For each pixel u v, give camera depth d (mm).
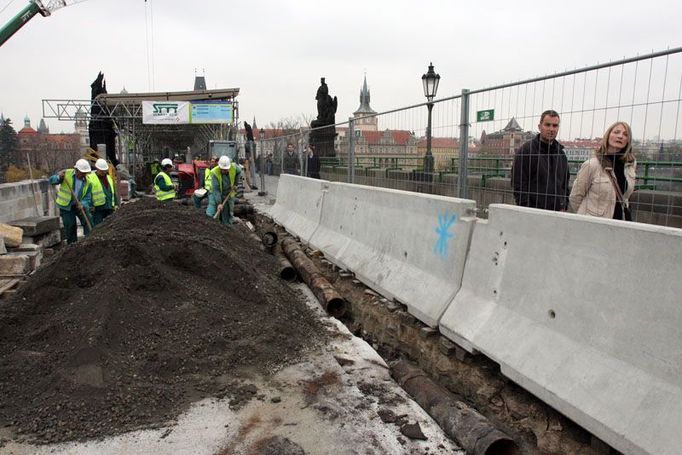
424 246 5289
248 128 33156
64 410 3533
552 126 4641
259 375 4203
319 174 12859
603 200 4441
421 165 6930
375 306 5910
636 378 2816
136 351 4254
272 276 7227
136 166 34500
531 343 3539
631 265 2953
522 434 3541
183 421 3516
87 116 30547
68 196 10141
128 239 5680
